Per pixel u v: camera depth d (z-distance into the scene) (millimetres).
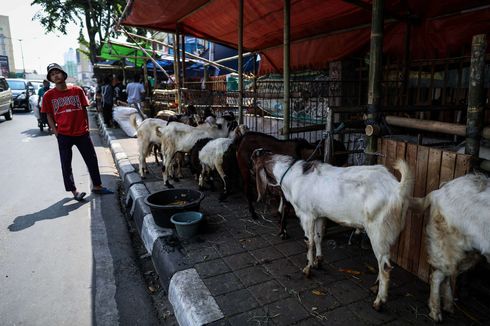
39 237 4637
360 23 6859
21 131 13312
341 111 3717
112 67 19391
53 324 3031
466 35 5355
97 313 3170
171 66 15953
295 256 3695
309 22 7012
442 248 2572
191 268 3432
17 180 7176
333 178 3021
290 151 4523
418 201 2762
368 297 2998
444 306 2799
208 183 6246
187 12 7574
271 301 2936
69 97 5711
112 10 25125
